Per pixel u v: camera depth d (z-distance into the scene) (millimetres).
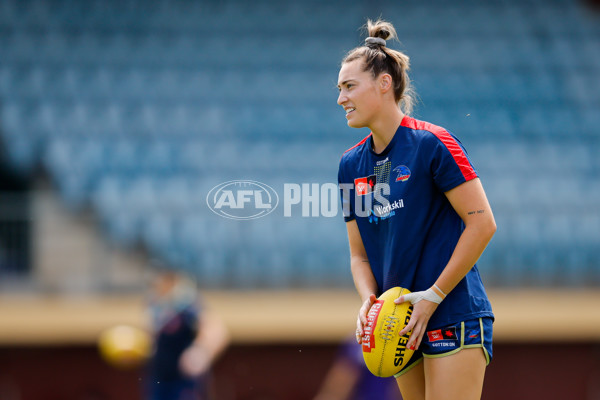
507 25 55844
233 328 29625
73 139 42750
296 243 32000
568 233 35906
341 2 56031
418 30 54812
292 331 29688
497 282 32219
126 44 51781
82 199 34094
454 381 10320
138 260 32938
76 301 31297
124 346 27609
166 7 55125
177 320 24219
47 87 47688
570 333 29641
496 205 37500
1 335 29859
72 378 29891
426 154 10430
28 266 32250
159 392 24297
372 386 22266
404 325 10430
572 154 44062
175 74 49125
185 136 43062
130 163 40438
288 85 48438
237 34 53125
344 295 31094
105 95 46969
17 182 41062
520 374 29844
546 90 50125
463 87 49562
